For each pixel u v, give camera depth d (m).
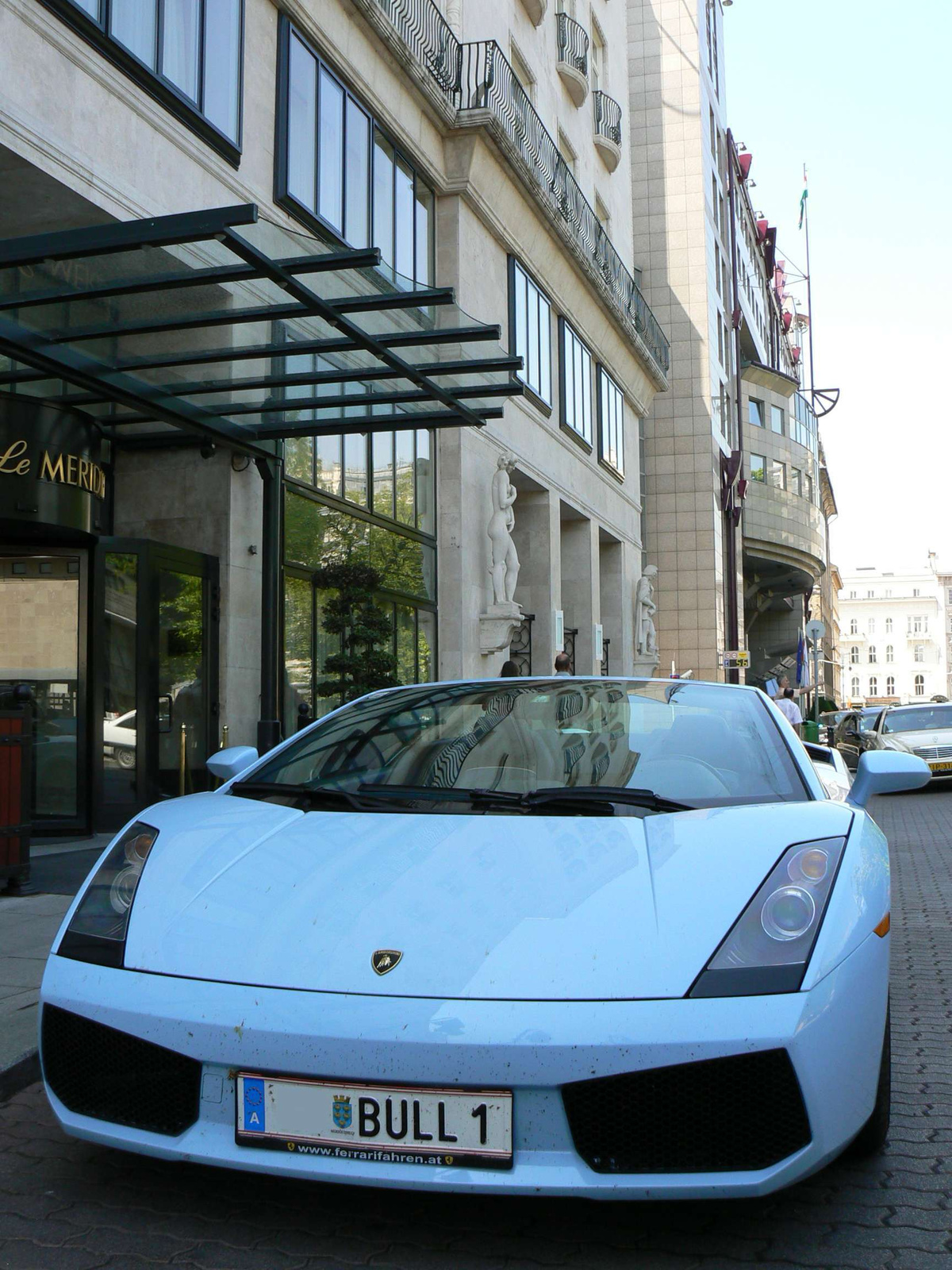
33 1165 2.92
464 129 16.48
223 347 8.20
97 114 9.00
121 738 9.92
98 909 2.78
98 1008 2.48
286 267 7.07
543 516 21.33
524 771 3.30
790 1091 2.27
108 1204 2.67
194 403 9.53
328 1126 2.29
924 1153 3.02
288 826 3.02
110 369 8.30
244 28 11.17
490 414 10.30
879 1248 2.46
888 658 155.38
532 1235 2.52
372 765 3.46
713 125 43.91
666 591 38.78
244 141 11.22
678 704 3.78
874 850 2.88
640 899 2.50
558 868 2.64
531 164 18.77
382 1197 2.71
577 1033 2.23
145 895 2.74
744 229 53.00
